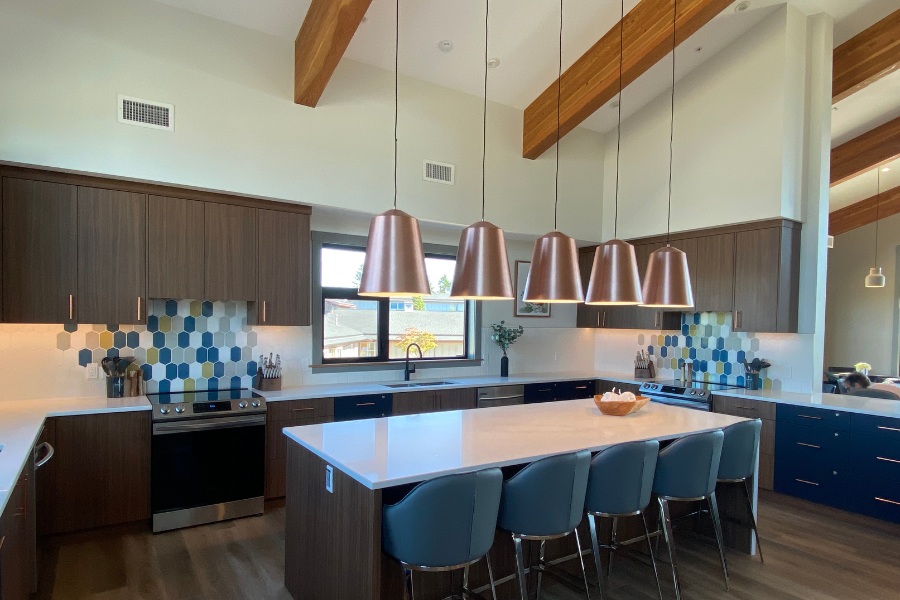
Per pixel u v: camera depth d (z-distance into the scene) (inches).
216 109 148.1
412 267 80.1
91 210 135.0
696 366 217.9
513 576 107.7
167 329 160.1
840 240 374.9
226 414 144.6
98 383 150.5
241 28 152.1
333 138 166.7
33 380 141.7
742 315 187.5
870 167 254.7
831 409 158.1
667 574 119.3
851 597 109.4
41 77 126.1
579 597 108.1
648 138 219.1
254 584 111.5
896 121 242.7
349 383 189.6
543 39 172.6
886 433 146.6
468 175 195.3
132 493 135.3
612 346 255.3
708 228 198.2
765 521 154.0
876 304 355.6
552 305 248.5
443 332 220.7
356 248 197.5
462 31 163.8
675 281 117.8
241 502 146.9
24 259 126.8
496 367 231.3
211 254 151.1
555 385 218.7
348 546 84.9
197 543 130.9
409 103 182.4
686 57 194.2
